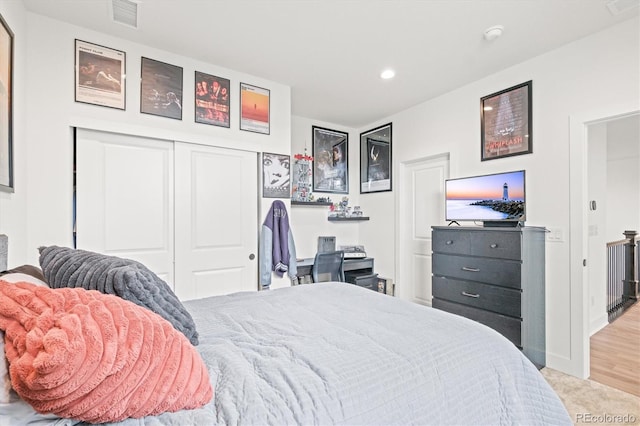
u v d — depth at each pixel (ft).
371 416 2.61
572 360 7.80
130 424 2.09
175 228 8.54
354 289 6.22
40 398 1.79
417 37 7.73
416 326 4.09
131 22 7.14
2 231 5.28
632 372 7.80
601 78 7.41
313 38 7.79
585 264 7.79
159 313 3.02
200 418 2.25
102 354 1.97
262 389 2.60
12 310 2.18
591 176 10.41
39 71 6.80
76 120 7.20
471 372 3.35
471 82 10.20
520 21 7.08
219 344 3.54
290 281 10.43
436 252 9.54
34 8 6.59
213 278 9.12
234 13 6.83
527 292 7.62
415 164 12.67
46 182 6.86
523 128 8.87
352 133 15.29
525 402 3.58
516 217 7.96
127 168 7.94
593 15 6.85
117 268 2.97
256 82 9.84
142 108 8.00
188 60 8.69
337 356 3.18
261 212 9.95
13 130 5.71
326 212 14.33
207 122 8.97
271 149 10.13
